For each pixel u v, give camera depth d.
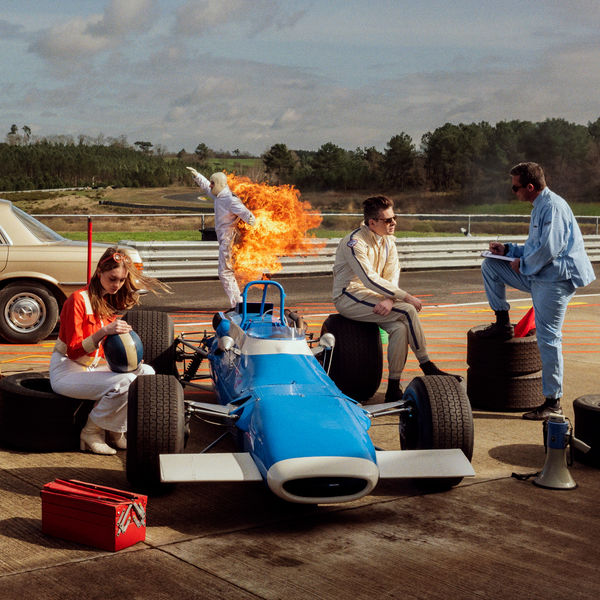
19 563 3.77
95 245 9.92
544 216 6.31
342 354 6.91
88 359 5.58
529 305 13.63
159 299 13.40
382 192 150.50
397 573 3.75
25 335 9.48
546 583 3.67
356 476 4.10
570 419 6.81
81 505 3.99
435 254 19.20
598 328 11.79
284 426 4.41
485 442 6.11
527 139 135.75
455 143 143.62
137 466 4.62
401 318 6.88
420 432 5.02
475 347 7.06
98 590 3.50
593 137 135.50
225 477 4.14
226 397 5.46
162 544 4.05
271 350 5.34
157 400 4.69
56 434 5.57
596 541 4.22
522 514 4.62
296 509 4.63
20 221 9.59
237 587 3.56
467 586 3.62
